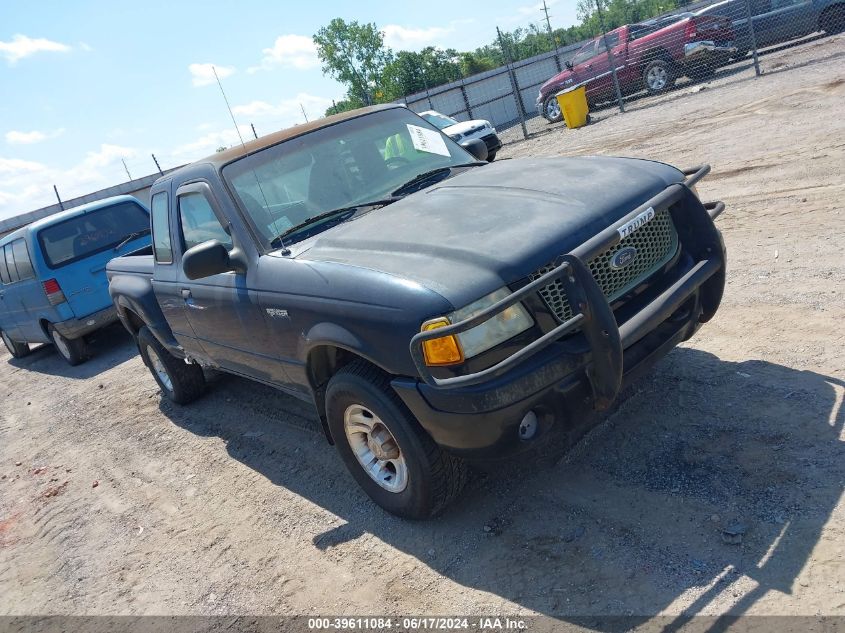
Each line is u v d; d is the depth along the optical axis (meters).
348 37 59.12
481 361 2.76
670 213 3.41
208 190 4.25
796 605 2.30
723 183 7.38
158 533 4.33
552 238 2.96
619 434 3.61
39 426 7.63
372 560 3.35
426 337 2.67
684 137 10.34
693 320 3.35
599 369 2.82
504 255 2.89
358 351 3.11
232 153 4.39
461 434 2.85
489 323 2.78
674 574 2.61
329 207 4.05
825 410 3.24
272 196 4.05
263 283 3.71
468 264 2.90
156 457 5.55
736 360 3.92
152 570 3.92
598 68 17.55
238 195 4.08
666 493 3.06
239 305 3.95
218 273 3.80
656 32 16.34
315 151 4.29
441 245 3.08
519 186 3.57
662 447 3.39
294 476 4.50
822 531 2.58
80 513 5.00
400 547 3.38
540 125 21.72
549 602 2.69
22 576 4.36
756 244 5.51
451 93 29.94
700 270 3.21
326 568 3.41
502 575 2.93
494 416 2.75
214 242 3.80
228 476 4.80
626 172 3.52
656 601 2.51
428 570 3.13
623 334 2.86
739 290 4.80
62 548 4.55
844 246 4.94
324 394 3.72
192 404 6.48
